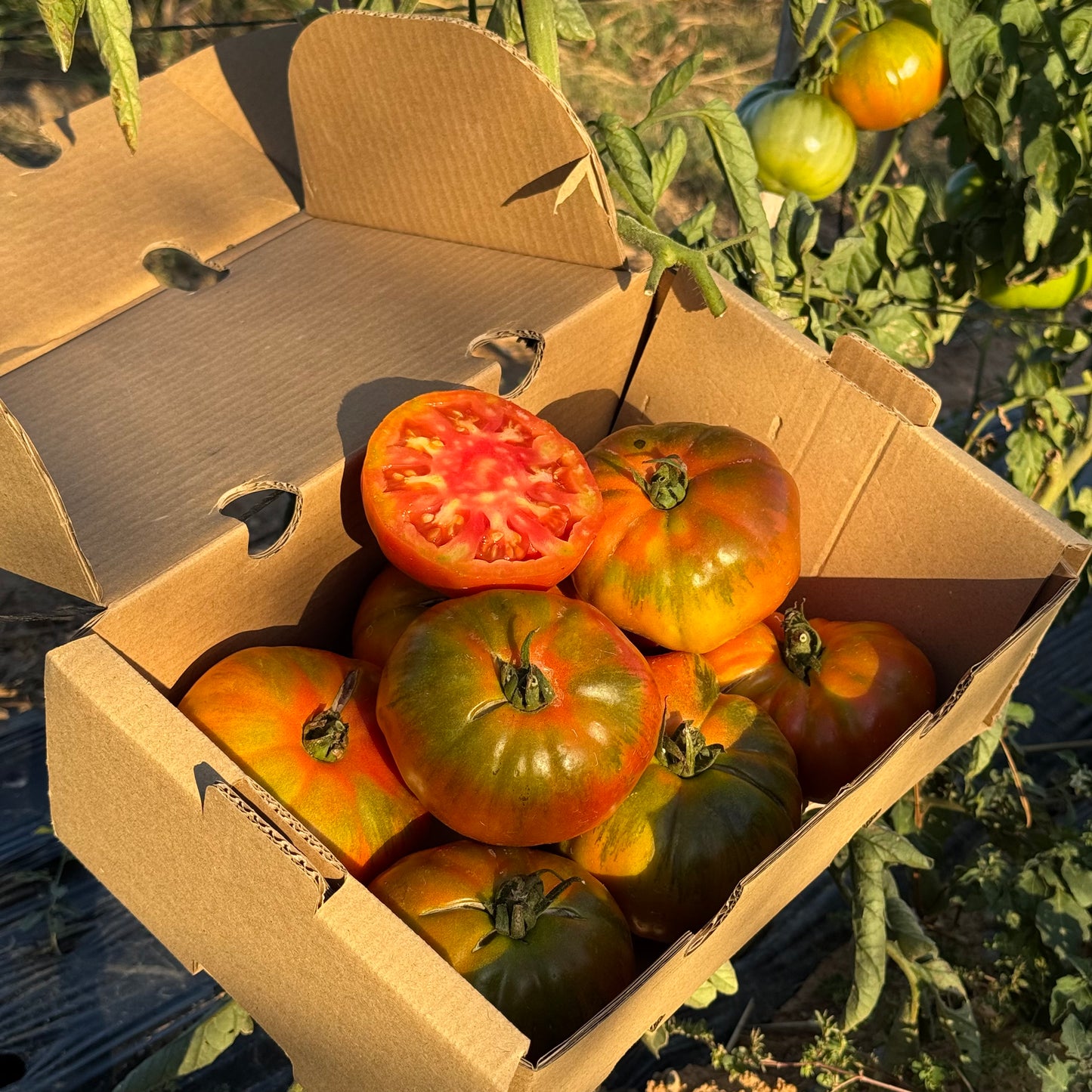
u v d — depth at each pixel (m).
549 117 0.54
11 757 0.86
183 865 0.41
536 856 0.47
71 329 0.56
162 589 0.45
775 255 0.75
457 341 0.56
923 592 0.57
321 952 0.37
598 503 0.52
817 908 0.97
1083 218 0.73
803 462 0.59
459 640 0.45
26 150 0.90
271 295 0.58
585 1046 0.37
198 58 0.65
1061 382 0.86
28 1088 0.75
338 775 0.47
